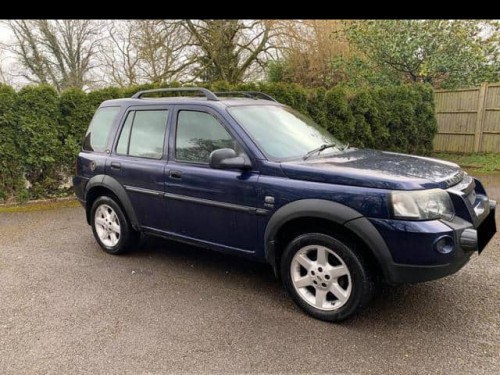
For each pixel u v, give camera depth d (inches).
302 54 603.5
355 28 526.3
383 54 514.9
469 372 100.5
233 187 137.4
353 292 119.0
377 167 126.4
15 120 294.8
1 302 142.4
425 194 111.0
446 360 105.3
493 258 172.9
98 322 127.6
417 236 107.1
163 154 161.3
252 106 159.0
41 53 822.5
